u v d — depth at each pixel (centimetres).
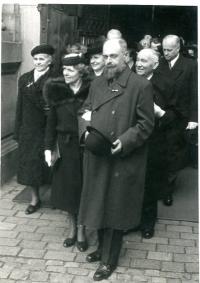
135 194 410
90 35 820
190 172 712
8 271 416
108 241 430
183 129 559
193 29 946
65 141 446
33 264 429
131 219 410
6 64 618
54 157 452
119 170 402
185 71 562
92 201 406
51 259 439
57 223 515
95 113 405
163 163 479
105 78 411
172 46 562
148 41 728
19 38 658
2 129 628
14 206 556
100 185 404
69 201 451
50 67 527
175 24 957
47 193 596
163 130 477
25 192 598
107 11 898
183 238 493
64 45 693
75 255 448
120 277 411
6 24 642
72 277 410
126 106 396
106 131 398
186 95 561
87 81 448
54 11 653
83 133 435
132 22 960
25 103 530
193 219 539
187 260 446
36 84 521
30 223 512
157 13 950
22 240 473
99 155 394
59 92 445
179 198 602
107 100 400
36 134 530
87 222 406
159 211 558
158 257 450
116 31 552
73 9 750
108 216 407
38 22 654
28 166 532
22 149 535
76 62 434
